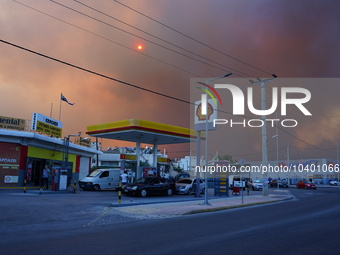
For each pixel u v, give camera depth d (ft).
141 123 92.89
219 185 96.84
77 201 62.28
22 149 89.66
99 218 46.80
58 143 100.12
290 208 67.05
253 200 86.43
